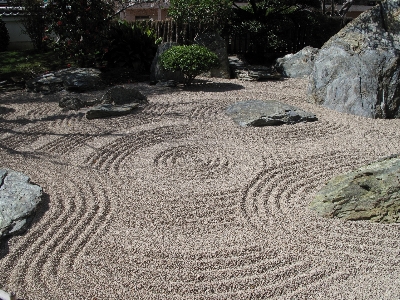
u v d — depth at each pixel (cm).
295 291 344
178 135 691
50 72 1077
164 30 1395
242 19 1395
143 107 836
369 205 436
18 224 420
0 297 304
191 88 1016
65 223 439
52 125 747
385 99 775
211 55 1000
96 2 1134
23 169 563
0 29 1398
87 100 906
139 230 428
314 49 1238
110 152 623
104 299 334
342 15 1541
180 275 360
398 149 623
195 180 534
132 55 1191
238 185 517
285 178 537
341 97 820
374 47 807
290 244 402
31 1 1299
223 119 761
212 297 336
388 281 352
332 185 470
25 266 373
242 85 1064
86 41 1139
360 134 688
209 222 442
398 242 404
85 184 521
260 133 691
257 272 365
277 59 1284
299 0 1389
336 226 430
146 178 540
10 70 1142
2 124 756
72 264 378
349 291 341
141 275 362
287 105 780
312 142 657
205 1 1180
